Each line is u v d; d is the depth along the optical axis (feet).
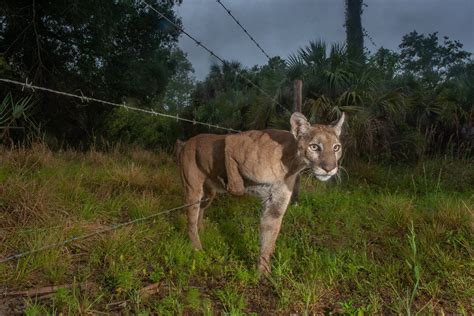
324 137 5.53
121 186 10.26
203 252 6.50
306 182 11.48
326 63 15.15
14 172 9.85
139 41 22.98
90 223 7.65
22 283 5.32
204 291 5.56
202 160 6.69
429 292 5.60
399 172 14.16
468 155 16.05
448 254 6.67
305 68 15.17
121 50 22.11
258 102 15.75
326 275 5.94
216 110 24.77
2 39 17.62
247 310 5.17
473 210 8.04
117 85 21.62
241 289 5.63
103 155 14.93
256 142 5.81
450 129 17.13
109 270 5.76
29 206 7.54
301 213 8.95
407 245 6.94
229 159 5.96
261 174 5.77
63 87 18.63
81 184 9.93
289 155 5.74
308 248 6.84
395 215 8.47
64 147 19.44
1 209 7.48
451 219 7.87
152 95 24.07
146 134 27.66
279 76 15.01
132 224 7.41
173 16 23.43
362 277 6.10
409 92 16.94
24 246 6.22
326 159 5.47
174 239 6.91
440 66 42.32
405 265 6.33
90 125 21.76
